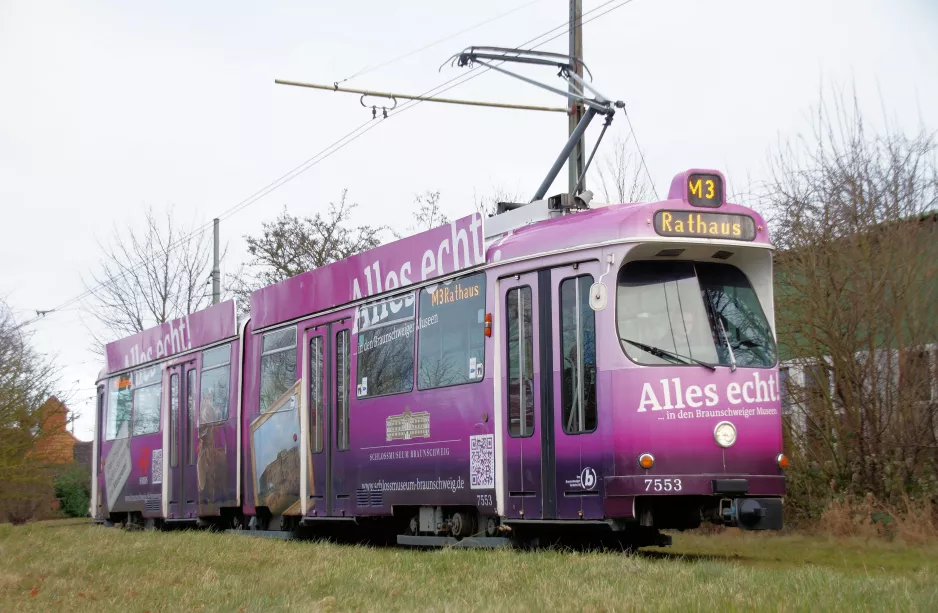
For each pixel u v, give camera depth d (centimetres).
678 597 750
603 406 1124
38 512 4056
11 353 3388
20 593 1028
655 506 1153
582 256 1165
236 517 1906
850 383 1478
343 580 975
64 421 3475
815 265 1517
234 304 1909
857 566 1092
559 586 845
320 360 1611
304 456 1625
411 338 1400
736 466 1123
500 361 1245
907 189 1495
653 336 1134
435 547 1350
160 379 2242
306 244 3725
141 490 2291
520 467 1209
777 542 1347
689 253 1166
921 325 1444
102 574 1138
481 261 1280
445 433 1317
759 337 1176
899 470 1426
